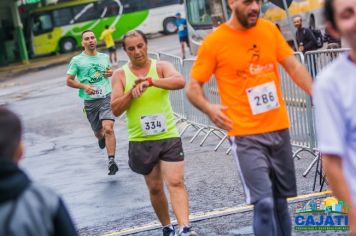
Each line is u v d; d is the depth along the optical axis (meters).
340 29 5.24
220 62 8.16
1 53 74.31
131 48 10.19
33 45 74.81
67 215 4.71
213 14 37.34
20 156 4.85
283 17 35.50
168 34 75.88
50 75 54.66
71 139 23.00
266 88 8.14
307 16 38.47
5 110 4.80
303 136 14.82
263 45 8.14
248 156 8.05
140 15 75.38
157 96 10.23
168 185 10.20
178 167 10.21
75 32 74.81
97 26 75.00
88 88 16.70
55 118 28.66
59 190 15.55
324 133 5.30
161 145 10.22
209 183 14.59
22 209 4.58
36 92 41.31
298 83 8.27
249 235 10.71
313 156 16.02
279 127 8.20
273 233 8.05
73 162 18.84
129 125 10.38
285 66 8.32
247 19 7.99
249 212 11.96
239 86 8.13
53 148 21.58
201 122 19.84
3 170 4.56
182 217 9.99
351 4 5.19
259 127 8.13
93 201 14.18
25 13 75.31
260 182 8.01
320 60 13.99
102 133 17.22
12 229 4.54
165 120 10.26
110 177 16.39
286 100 15.20
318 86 5.33
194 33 39.94
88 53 16.91
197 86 8.20
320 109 5.32
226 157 17.36
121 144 20.94
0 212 4.56
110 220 12.62
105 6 75.06
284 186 8.34
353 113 5.28
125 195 14.39
